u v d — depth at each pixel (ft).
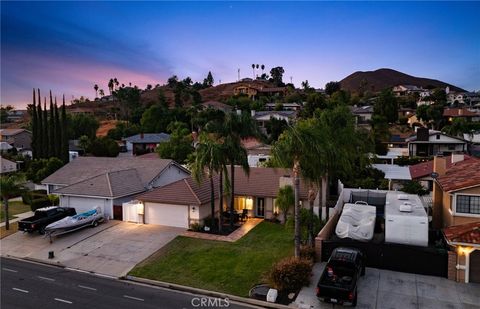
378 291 58.59
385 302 55.16
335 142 83.15
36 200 117.91
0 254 81.87
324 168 78.07
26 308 56.44
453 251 63.00
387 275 64.49
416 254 65.05
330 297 52.29
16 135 293.64
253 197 104.73
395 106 325.01
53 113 191.93
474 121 298.35
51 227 88.79
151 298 59.21
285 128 76.79
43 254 80.74
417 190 113.19
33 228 92.32
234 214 101.24
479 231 61.11
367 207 82.23
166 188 103.04
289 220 84.79
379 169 147.64
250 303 57.11
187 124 315.37
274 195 100.22
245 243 82.99
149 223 100.83
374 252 67.72
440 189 85.25
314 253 71.05
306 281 61.26
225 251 78.28
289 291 59.52
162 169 128.06
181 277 66.85
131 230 95.25
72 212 102.83
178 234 90.84
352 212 79.00
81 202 109.40
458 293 57.62
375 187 131.23
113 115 547.08
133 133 328.90
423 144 209.26
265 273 66.69
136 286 64.39
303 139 65.72
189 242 84.74
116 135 328.70
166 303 57.31
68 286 64.54
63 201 111.45
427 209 101.86
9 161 187.52
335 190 116.16
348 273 56.29
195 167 88.63
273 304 55.88
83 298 59.57
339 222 75.15
